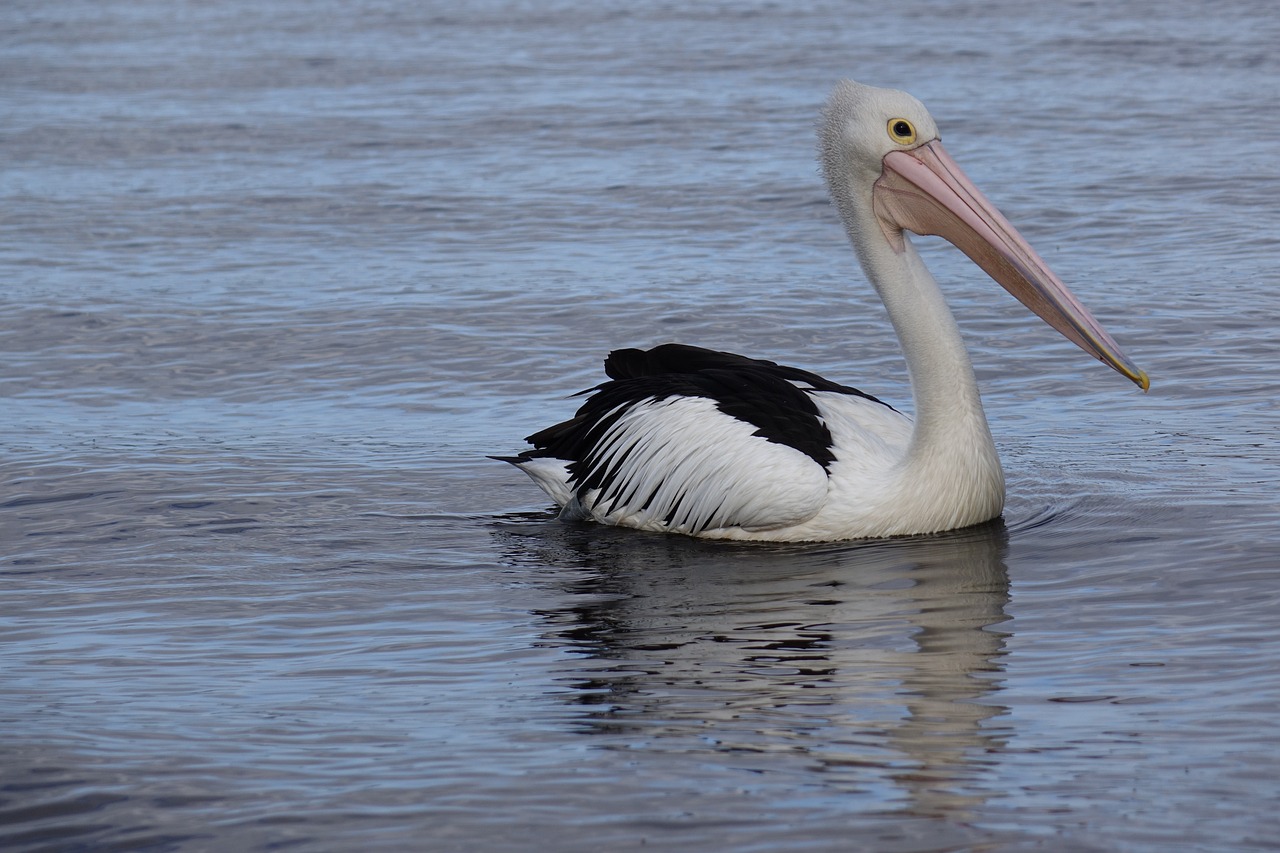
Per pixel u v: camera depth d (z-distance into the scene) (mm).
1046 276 11578
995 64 39438
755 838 7047
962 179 11852
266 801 7598
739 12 52188
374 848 7098
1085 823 7051
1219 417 14555
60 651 10000
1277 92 34344
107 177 29375
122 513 12984
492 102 36281
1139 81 36375
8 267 22688
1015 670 9000
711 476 12062
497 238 23984
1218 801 7211
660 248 23047
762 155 29625
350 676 9391
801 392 12586
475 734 8359
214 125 34406
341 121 34469
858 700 8625
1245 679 8656
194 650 9969
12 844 7234
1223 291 19312
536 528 12680
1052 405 15406
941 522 11852
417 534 12492
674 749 8039
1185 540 11273
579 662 9469
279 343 18641
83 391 16984
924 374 11758
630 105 35312
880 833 7039
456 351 18125
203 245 23953
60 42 49875
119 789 7770
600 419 12883
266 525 12703
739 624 10070
